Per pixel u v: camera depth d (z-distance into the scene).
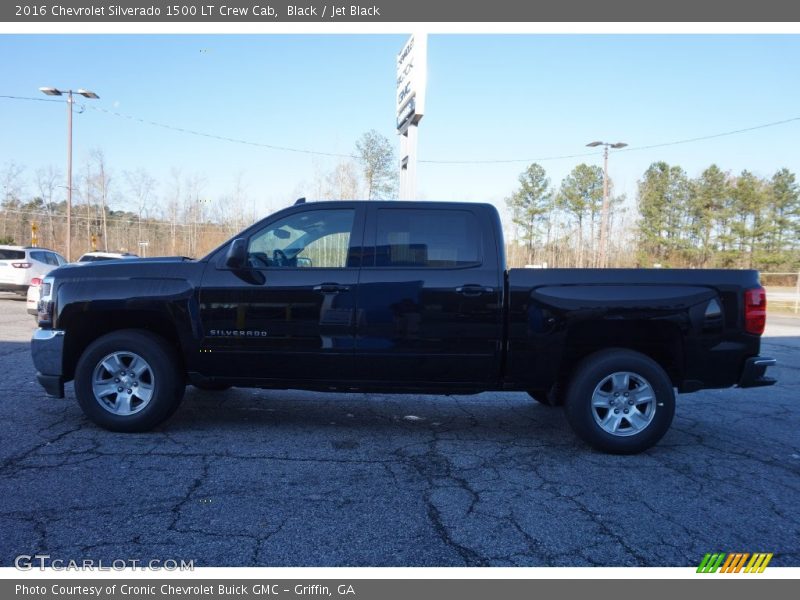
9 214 53.84
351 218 4.94
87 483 3.87
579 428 4.72
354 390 4.93
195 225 47.66
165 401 4.92
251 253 4.93
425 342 4.75
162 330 5.23
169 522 3.33
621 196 56.56
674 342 4.83
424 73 15.27
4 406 5.77
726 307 4.68
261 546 3.10
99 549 3.03
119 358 4.95
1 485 3.80
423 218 4.91
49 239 53.62
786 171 56.00
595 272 4.72
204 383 5.10
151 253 50.44
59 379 4.98
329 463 4.39
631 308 4.64
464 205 4.95
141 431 5.00
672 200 55.34
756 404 6.82
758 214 53.41
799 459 4.74
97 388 4.94
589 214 56.94
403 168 17.53
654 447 5.01
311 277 4.80
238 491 3.80
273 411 5.93
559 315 4.67
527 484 4.06
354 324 4.77
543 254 56.59
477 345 4.75
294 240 4.94
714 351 4.66
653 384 4.67
